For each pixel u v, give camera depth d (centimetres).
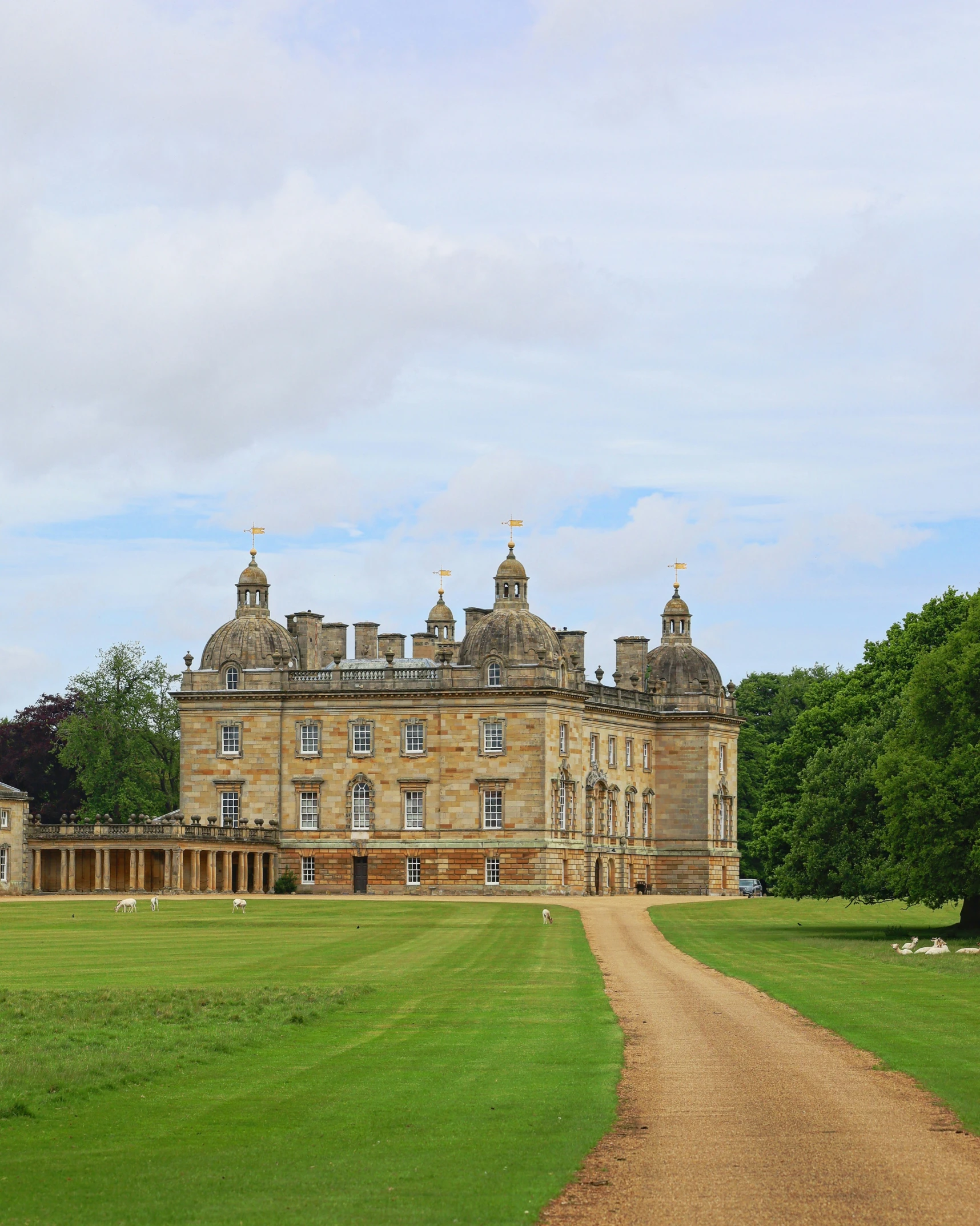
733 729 18025
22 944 8412
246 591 16775
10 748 19775
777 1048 4381
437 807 15675
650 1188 2859
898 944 8662
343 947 8306
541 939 9088
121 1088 3784
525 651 15538
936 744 9388
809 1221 2652
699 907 13275
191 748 16325
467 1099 3619
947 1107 3522
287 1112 3491
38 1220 2681
